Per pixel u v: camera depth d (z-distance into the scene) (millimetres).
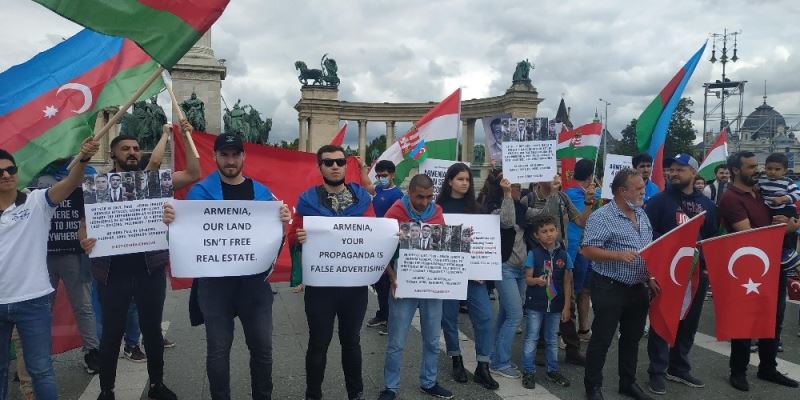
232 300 4820
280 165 8805
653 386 6062
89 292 6480
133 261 5266
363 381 6305
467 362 7035
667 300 5496
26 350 4469
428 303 5691
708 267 5703
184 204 4625
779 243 5648
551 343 6309
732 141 64688
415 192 5531
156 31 4695
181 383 6207
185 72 29594
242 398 5770
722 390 6141
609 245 5648
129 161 5711
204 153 7785
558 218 6863
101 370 5219
